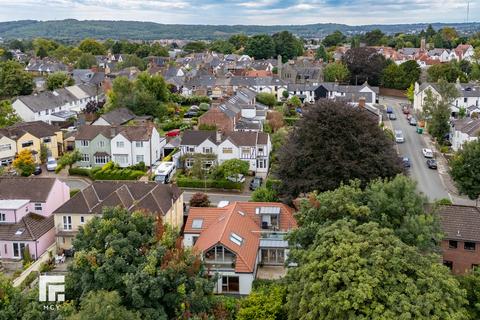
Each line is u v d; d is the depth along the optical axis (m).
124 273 35.28
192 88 152.25
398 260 32.03
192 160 84.00
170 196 60.00
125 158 87.81
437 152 93.56
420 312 29.45
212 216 55.91
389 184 41.50
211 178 77.81
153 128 89.31
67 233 56.72
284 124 113.06
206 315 34.16
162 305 35.16
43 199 59.50
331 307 30.53
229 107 106.69
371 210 40.03
